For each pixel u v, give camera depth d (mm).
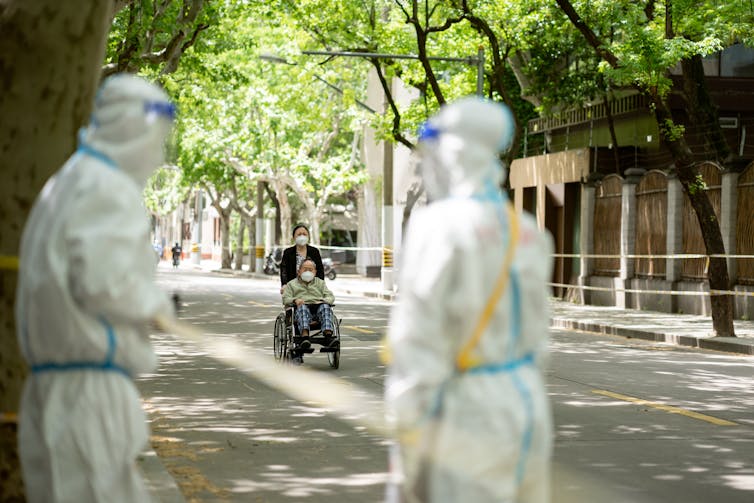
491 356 6102
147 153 6789
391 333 6082
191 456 15047
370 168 96375
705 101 48469
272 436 16812
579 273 59812
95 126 6777
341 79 76562
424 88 56500
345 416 18719
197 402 20453
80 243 6379
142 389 22250
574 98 59344
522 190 66875
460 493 6020
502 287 6078
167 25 39500
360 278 93250
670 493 13062
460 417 6047
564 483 13391
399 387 5980
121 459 6770
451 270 5977
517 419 6070
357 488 13172
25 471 6965
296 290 26766
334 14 53281
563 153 61312
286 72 75062
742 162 44062
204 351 30000
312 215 86062
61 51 9133
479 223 6047
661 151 56938
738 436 17156
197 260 124562
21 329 6816
